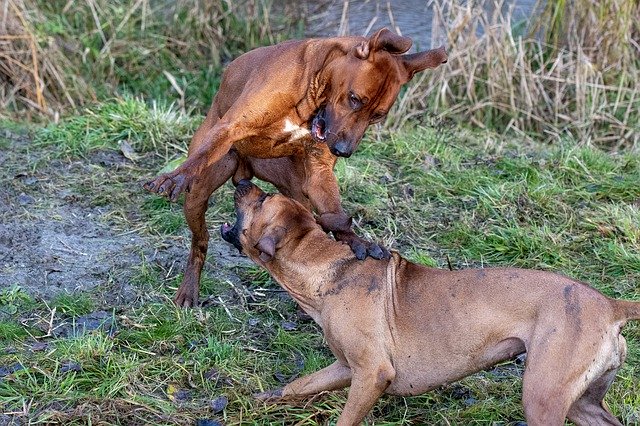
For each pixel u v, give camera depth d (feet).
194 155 20.39
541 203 30.68
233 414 19.98
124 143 34.01
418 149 34.32
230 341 22.82
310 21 46.73
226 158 23.04
